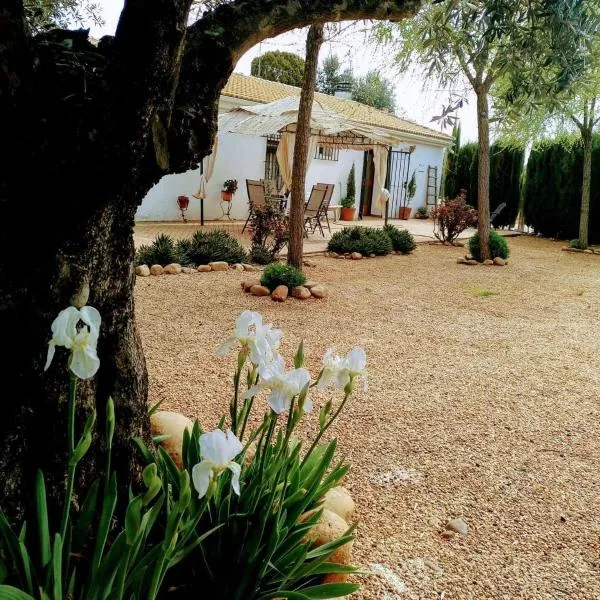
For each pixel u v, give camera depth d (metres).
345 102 20.19
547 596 2.24
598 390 4.76
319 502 2.01
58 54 1.48
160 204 13.66
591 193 16.19
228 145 14.60
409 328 6.40
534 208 17.61
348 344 5.58
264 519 1.60
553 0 2.28
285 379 1.57
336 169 18.45
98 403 1.75
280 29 1.80
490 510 2.85
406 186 21.06
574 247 15.05
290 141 11.88
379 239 11.94
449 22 2.72
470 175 19.91
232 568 1.64
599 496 3.06
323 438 3.48
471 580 2.29
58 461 1.60
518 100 2.81
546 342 6.22
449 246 14.27
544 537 2.65
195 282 7.80
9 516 1.50
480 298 8.32
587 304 8.27
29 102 1.41
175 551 1.43
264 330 1.63
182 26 1.40
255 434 1.87
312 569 1.72
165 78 1.44
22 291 1.50
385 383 4.59
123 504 1.80
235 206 15.14
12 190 1.46
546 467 3.35
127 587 1.34
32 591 1.28
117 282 1.74
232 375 4.41
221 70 1.68
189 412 3.67
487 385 4.73
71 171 1.45
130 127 1.43
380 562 2.35
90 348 1.20
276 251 9.98
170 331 5.50
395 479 3.07
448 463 3.30
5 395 1.50
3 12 1.35
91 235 1.58
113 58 1.42
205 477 1.21
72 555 1.45
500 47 2.58
